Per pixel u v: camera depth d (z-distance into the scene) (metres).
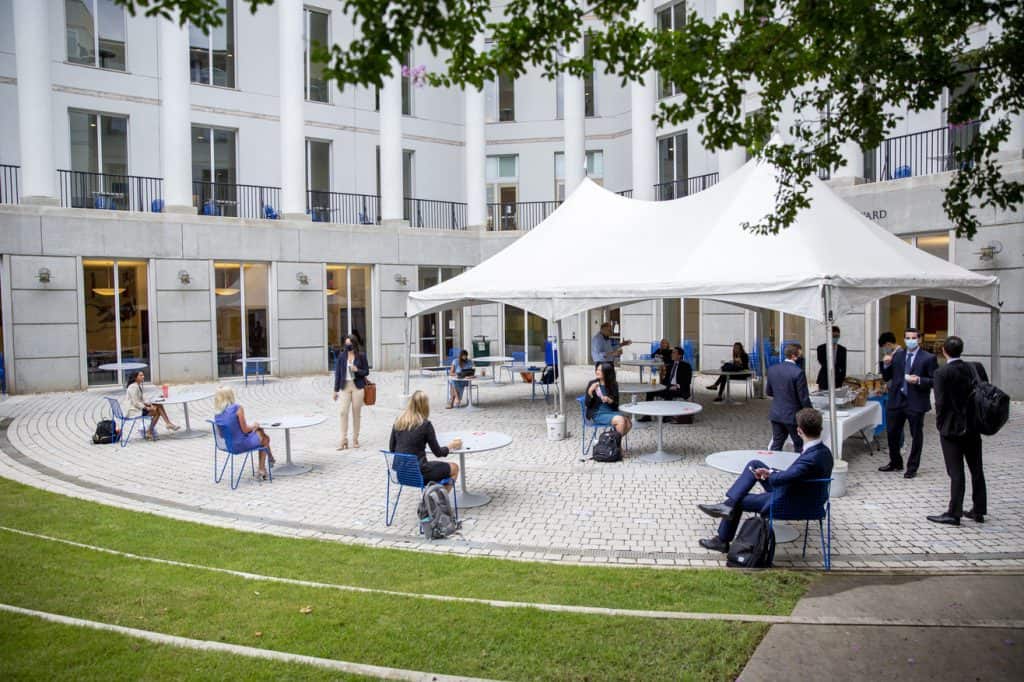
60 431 13.09
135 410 12.18
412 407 7.45
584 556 6.36
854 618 4.84
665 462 9.98
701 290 9.36
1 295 17.53
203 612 4.88
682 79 4.84
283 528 7.35
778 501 5.98
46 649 4.24
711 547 6.48
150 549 6.51
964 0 4.77
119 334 19.25
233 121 22.56
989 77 4.97
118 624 4.69
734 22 4.84
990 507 7.59
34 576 5.61
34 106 17.86
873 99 5.32
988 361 14.96
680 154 23.97
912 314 16.52
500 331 25.98
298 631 4.58
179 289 19.86
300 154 22.02
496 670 4.09
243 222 20.84
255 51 22.98
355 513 7.87
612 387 10.52
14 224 17.48
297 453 11.10
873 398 10.88
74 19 19.73
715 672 4.09
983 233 14.87
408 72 4.39
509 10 4.48
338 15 24.47
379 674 4.00
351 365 11.34
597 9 4.60
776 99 5.20
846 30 4.75
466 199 27.45
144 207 20.89
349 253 22.91
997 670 4.11
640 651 4.32
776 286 8.73
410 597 5.15
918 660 4.24
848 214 10.92
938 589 5.39
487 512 7.73
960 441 7.02
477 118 25.34
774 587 5.44
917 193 16.03
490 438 8.34
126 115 20.58
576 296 10.85
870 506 7.70
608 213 13.94
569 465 9.92
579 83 24.28
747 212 10.78
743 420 13.21
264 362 21.69
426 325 25.06
